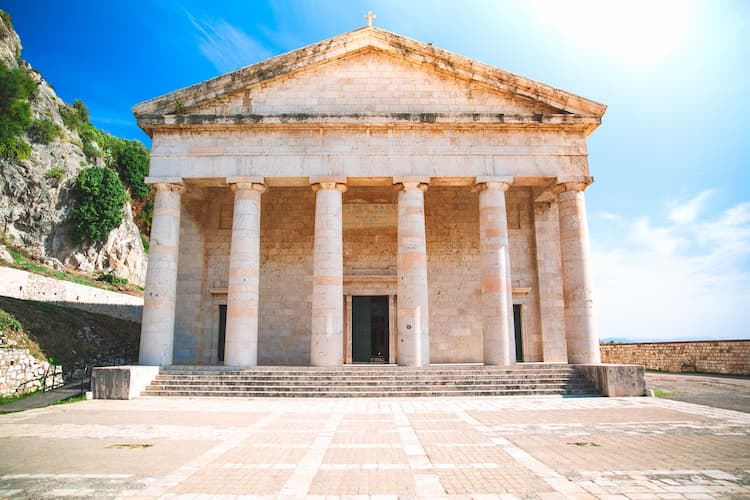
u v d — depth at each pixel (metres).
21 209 47.53
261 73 25.50
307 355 30.02
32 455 10.03
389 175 24.75
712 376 30.19
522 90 25.38
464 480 8.11
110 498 7.26
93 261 54.12
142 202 71.31
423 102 25.78
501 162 25.06
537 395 20.45
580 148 25.36
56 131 53.56
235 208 24.61
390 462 9.35
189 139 25.03
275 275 30.86
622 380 20.25
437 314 30.42
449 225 31.47
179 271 30.05
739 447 10.49
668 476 8.27
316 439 11.57
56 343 25.91
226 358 23.27
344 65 26.09
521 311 30.66
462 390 20.61
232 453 10.16
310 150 24.91
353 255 31.09
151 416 15.27
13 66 55.41
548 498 7.15
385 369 22.06
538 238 31.11
